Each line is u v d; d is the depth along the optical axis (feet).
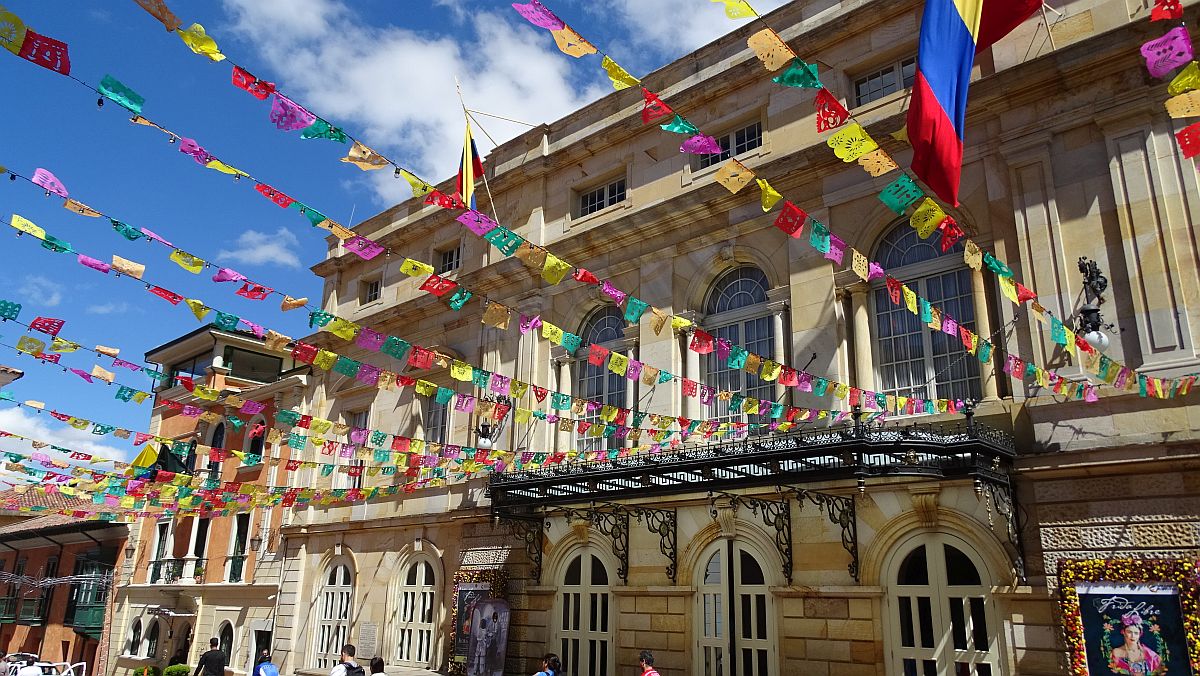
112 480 50.62
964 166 45.29
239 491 50.19
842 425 45.27
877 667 41.24
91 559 106.63
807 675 43.34
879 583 42.29
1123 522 35.45
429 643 62.18
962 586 39.93
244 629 78.89
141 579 96.27
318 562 73.87
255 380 102.06
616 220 59.06
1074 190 41.19
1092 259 39.78
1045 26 43.98
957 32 30.68
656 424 45.42
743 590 47.11
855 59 52.01
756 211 53.36
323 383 81.92
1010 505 38.55
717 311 55.16
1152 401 36.50
